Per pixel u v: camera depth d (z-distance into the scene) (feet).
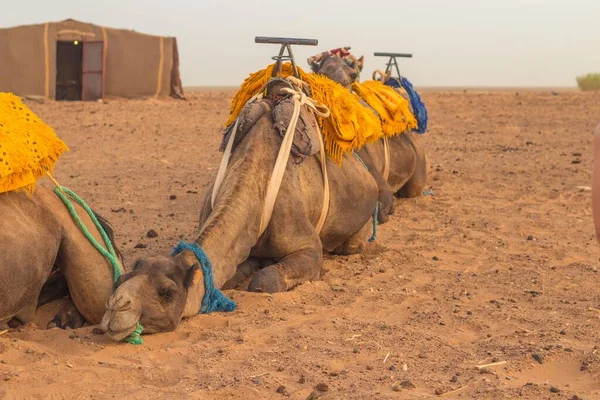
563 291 25.53
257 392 16.62
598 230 9.26
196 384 17.07
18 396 16.31
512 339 20.43
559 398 16.56
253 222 23.70
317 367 18.16
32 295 20.40
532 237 33.30
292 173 25.82
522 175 50.55
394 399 16.30
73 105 95.04
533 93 124.88
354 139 28.94
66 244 21.07
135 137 68.28
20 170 19.71
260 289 24.13
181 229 34.17
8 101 20.72
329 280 26.43
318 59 37.52
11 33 102.06
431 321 21.97
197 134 71.26
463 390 16.96
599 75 159.74
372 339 20.20
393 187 40.14
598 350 19.20
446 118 88.33
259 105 26.08
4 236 19.19
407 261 29.37
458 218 37.47
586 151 62.23
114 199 40.91
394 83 42.63
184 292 20.24
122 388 16.90
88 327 20.86
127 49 105.09
